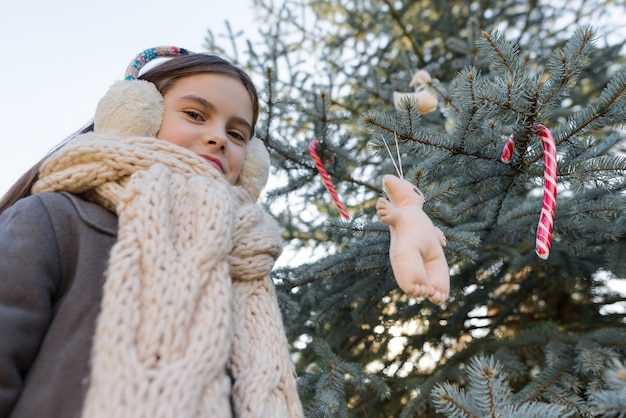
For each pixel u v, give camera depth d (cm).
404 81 294
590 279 264
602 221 200
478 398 133
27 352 87
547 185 139
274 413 96
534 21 395
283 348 107
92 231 102
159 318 85
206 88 131
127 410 75
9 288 88
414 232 113
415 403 215
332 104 342
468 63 289
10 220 99
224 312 91
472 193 201
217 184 109
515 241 224
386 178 123
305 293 246
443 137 173
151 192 99
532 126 160
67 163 109
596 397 101
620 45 331
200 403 82
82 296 94
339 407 194
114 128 120
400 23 389
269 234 115
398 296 274
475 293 282
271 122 244
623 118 159
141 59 145
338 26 409
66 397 84
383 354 284
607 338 199
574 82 158
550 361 194
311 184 271
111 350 81
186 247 96
